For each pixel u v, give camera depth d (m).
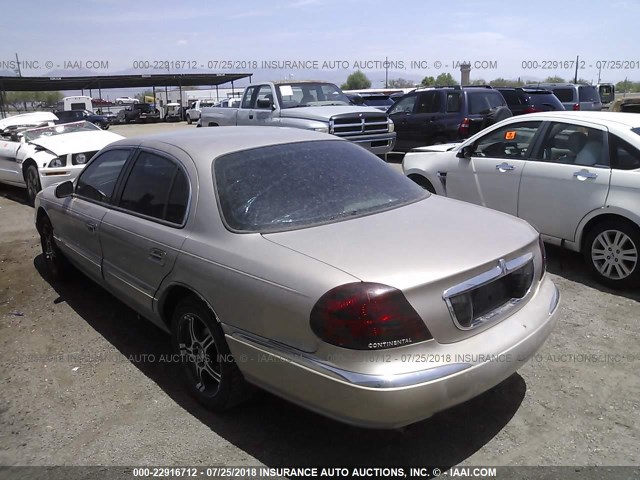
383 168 3.85
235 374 3.00
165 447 2.96
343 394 2.41
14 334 4.42
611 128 4.98
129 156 4.07
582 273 5.39
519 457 2.82
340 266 2.56
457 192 6.38
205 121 13.77
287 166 3.44
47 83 39.00
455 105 12.61
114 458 2.88
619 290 4.94
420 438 2.99
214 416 3.23
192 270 3.07
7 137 10.29
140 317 4.64
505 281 2.88
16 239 7.21
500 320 2.81
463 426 3.09
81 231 4.42
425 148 7.24
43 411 3.34
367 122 10.67
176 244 3.21
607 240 4.95
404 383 2.36
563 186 5.23
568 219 5.24
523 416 3.15
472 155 6.24
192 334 3.30
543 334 2.97
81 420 3.23
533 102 15.55
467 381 2.52
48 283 5.52
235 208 3.08
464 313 2.61
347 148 3.93
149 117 43.84
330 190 3.33
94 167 4.52
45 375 3.77
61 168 8.46
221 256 2.92
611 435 2.96
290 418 3.20
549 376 3.55
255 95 12.02
